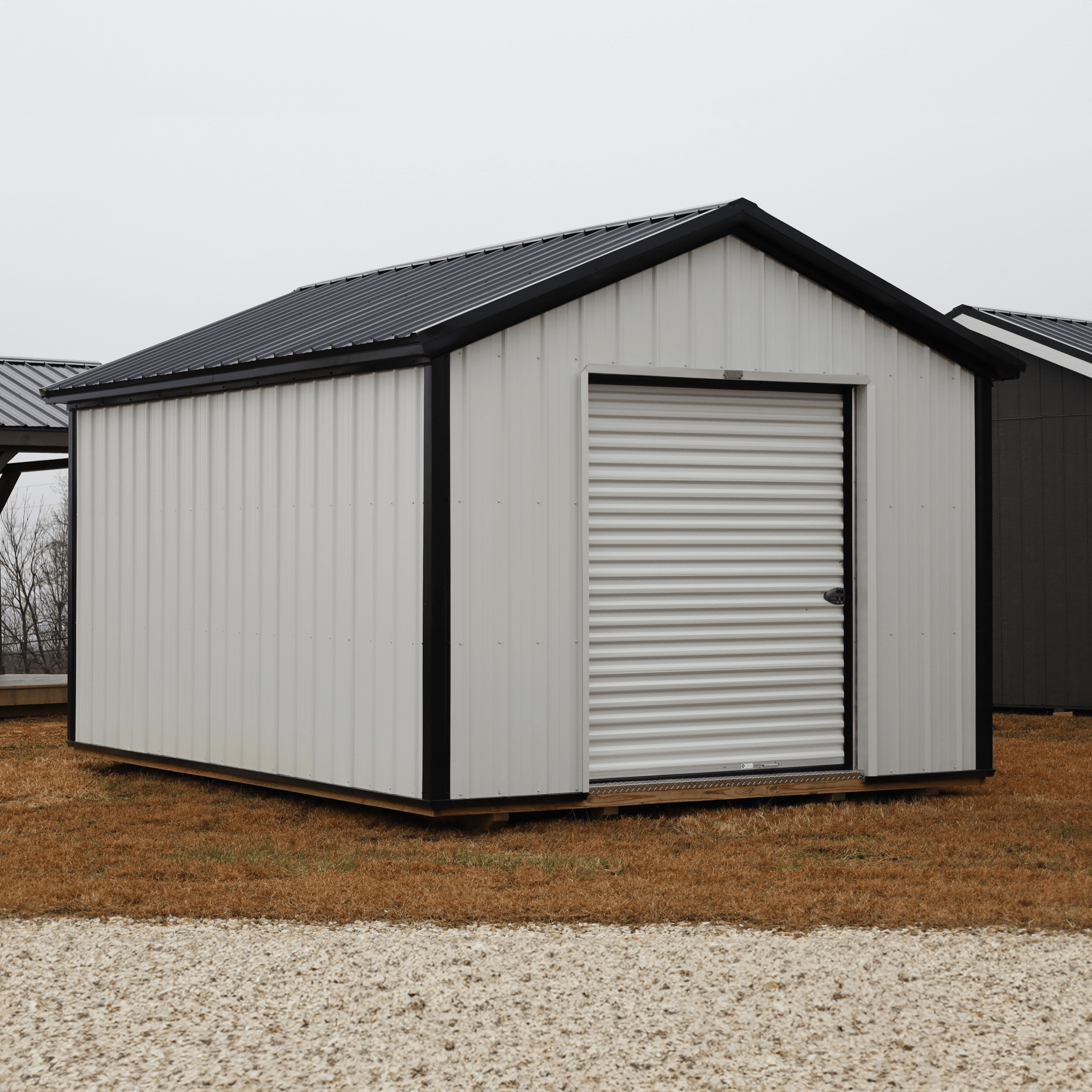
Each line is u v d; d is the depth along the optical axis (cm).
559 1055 454
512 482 822
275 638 903
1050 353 1500
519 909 624
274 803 909
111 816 866
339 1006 498
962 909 623
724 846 775
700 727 890
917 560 949
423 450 799
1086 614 1479
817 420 927
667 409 880
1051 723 1412
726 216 876
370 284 1138
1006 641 1534
